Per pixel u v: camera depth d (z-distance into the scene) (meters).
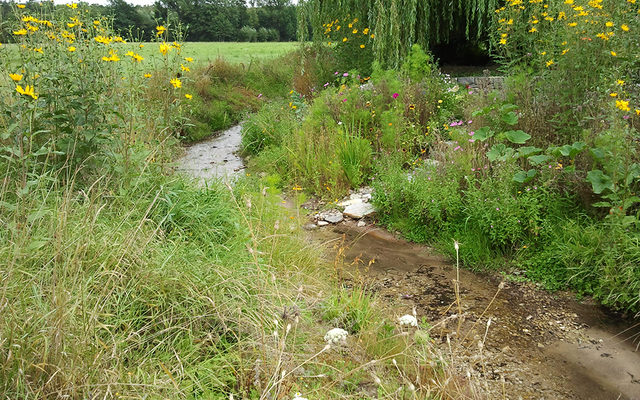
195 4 46.28
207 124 11.27
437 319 3.61
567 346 3.29
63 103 4.21
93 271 2.78
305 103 9.45
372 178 6.51
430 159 5.98
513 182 4.66
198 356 2.53
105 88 4.25
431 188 5.15
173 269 2.99
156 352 2.51
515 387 2.88
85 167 4.08
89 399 2.00
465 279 4.25
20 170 3.61
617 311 3.65
